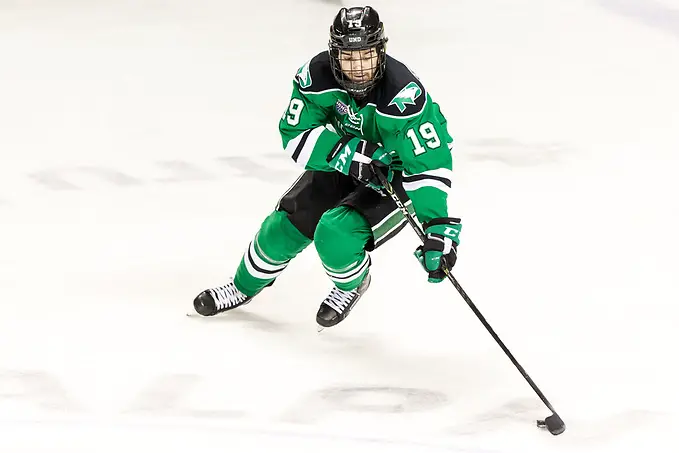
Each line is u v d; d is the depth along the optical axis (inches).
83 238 818.2
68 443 534.9
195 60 1344.7
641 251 804.0
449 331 674.8
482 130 1087.0
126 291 722.8
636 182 948.6
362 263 636.7
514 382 612.1
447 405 584.7
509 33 1454.2
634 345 657.6
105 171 970.7
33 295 713.0
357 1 1609.3
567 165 990.4
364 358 636.7
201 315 685.3
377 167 585.3
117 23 1507.1
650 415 578.2
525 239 823.7
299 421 564.1
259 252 660.7
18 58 1338.6
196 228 842.2
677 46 1391.5
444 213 585.6
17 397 581.0
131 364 621.3
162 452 529.3
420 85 583.5
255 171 975.6
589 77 1269.7
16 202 891.4
